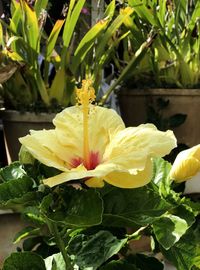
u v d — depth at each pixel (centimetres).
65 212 29
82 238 32
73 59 60
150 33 64
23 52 60
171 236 31
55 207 29
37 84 59
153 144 29
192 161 30
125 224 33
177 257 32
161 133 30
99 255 30
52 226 31
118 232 36
